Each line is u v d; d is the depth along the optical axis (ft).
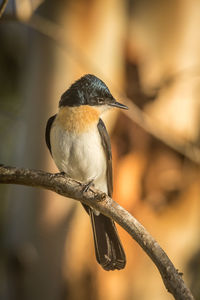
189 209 43.73
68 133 31.09
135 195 43.78
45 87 41.01
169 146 42.04
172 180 43.93
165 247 43.50
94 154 31.50
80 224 41.09
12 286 41.65
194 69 42.75
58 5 41.11
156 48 43.93
